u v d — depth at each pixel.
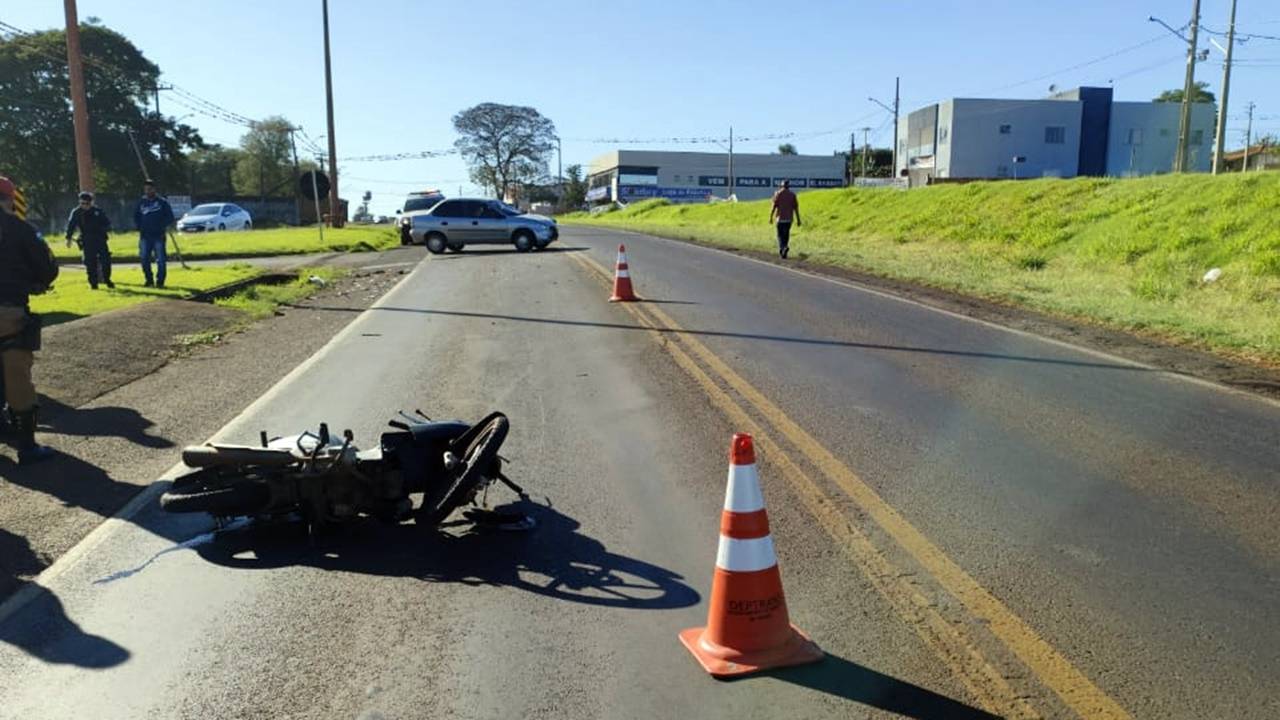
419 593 4.57
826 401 8.13
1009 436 7.03
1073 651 3.87
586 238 35.97
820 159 118.31
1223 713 3.42
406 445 5.43
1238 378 9.00
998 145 77.19
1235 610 4.21
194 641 4.12
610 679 3.73
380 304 15.26
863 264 20.77
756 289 16.27
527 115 110.50
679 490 5.91
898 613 4.21
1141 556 4.80
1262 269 14.94
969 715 3.42
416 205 39.03
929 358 10.05
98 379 9.30
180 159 68.44
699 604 4.38
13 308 6.54
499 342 11.32
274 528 5.47
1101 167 78.00
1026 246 22.97
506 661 3.88
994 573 4.61
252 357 10.75
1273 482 5.93
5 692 3.73
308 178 32.53
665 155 115.81
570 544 5.12
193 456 5.28
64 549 5.18
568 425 7.47
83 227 15.63
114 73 61.28
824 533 5.13
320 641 4.09
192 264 23.28
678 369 9.48
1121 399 8.19
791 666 3.78
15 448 7.09
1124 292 15.41
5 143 59.06
